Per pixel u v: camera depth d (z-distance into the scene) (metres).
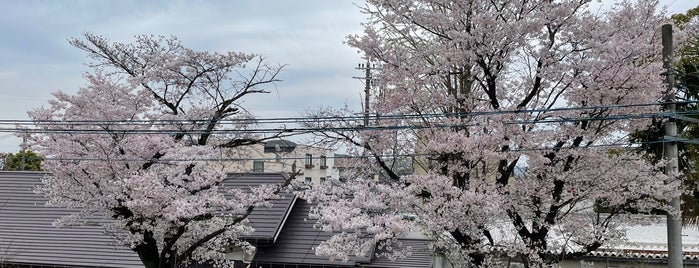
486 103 11.81
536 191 11.25
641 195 11.25
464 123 11.16
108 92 12.92
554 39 11.13
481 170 11.95
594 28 10.84
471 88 12.87
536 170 11.28
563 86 11.25
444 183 10.56
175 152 12.59
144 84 13.56
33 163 29.22
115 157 12.54
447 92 12.85
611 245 11.96
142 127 13.09
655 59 11.66
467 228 10.96
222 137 14.24
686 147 12.91
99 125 12.15
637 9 11.22
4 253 15.80
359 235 10.48
